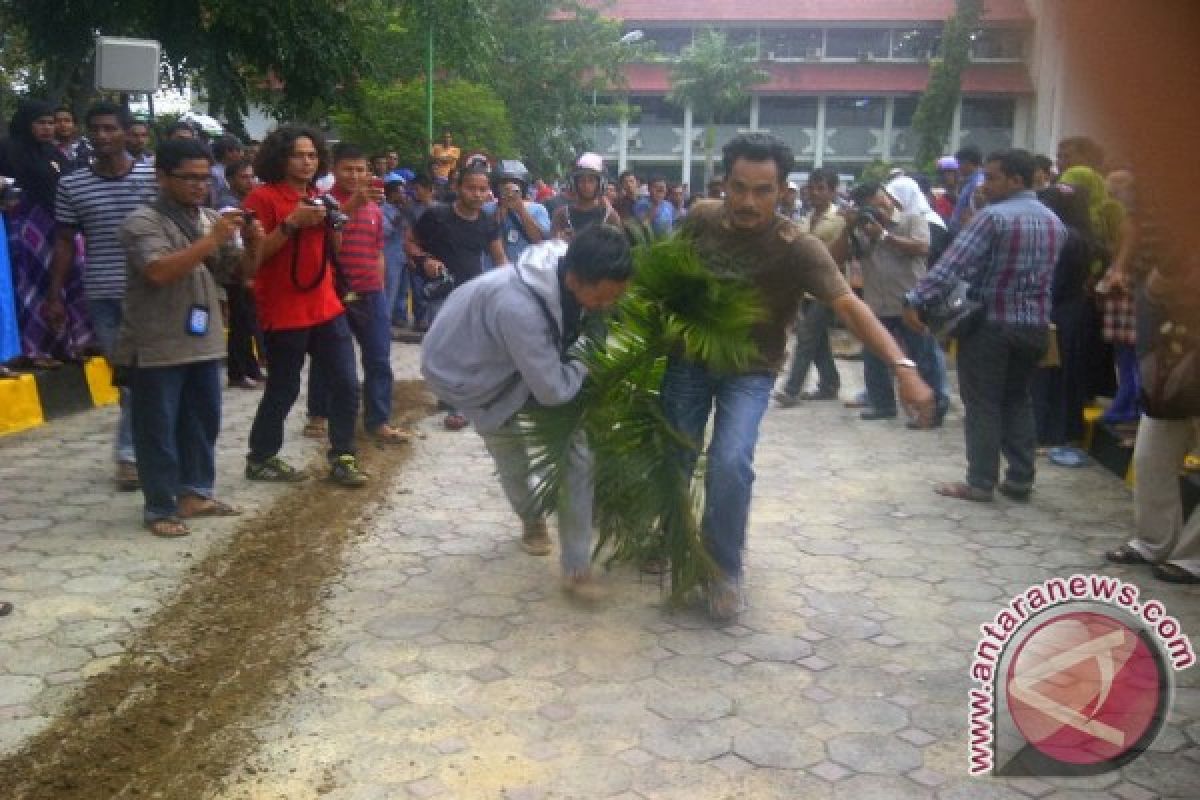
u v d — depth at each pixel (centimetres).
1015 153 514
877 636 379
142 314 452
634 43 2908
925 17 3606
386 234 1092
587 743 303
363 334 630
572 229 745
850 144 3884
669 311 365
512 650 364
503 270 374
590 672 348
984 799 275
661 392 391
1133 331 602
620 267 354
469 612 396
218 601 403
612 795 276
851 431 716
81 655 354
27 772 285
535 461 384
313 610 397
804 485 580
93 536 468
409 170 1432
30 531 473
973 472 548
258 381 818
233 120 1295
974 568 451
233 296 779
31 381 670
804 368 790
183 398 484
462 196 674
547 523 458
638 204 1341
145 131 612
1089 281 618
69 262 562
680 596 379
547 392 365
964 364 540
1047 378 630
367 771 287
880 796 277
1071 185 618
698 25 3806
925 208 749
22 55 1845
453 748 299
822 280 361
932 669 353
